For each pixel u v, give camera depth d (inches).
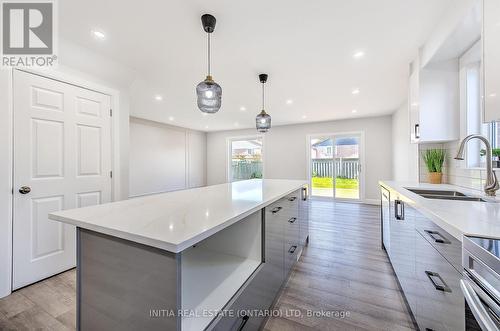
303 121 237.0
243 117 219.1
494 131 72.2
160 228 34.9
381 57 94.3
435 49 74.9
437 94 83.9
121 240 35.6
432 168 96.8
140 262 33.6
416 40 81.5
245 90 137.1
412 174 125.6
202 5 63.6
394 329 55.3
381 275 80.9
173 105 174.6
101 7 64.4
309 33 77.4
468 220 37.9
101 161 97.6
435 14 67.5
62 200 84.4
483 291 26.5
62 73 83.7
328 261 92.4
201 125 265.9
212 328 33.2
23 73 73.9
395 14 67.4
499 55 42.1
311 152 247.8
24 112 74.3
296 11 66.0
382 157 212.4
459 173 84.5
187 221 38.5
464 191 71.6
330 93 142.7
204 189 80.3
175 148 270.7
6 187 70.4
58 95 83.1
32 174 76.4
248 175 291.4
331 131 233.9
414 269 55.5
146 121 235.9
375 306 63.9
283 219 69.9
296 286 74.0
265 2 62.5
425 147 101.7
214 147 312.0
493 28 43.5
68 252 85.7
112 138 102.0
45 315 61.1
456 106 81.7
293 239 82.9
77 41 82.4
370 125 217.5
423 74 85.7
